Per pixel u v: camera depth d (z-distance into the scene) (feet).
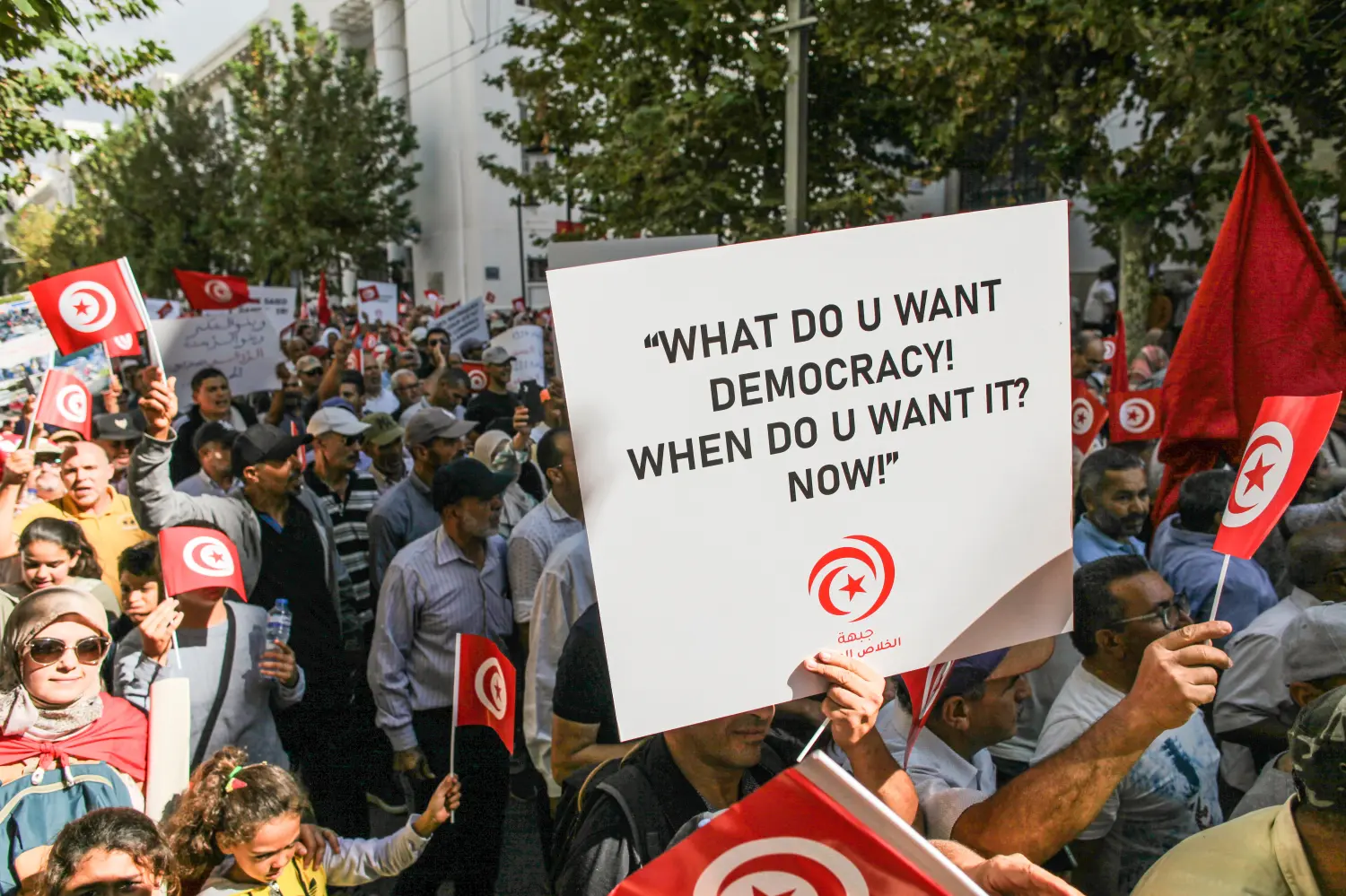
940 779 8.98
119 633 13.21
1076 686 10.03
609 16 49.85
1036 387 7.32
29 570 13.03
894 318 6.94
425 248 139.54
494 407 28.35
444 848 13.79
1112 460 13.73
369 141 120.16
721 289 6.56
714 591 6.65
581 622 11.68
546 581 13.25
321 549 16.58
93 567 13.79
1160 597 9.59
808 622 6.87
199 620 12.65
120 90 23.52
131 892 7.80
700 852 5.35
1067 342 7.38
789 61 39.55
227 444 19.20
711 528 6.63
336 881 10.90
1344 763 7.18
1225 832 8.05
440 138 134.21
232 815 9.01
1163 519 13.60
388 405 35.50
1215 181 34.81
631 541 6.47
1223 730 10.80
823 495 6.85
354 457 20.86
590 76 51.85
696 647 6.64
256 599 15.57
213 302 37.19
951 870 4.95
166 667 12.09
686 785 9.02
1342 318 10.51
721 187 46.88
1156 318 48.83
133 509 15.17
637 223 51.19
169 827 9.17
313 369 33.53
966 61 36.09
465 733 13.93
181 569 11.51
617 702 6.50
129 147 126.31
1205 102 32.53
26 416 18.26
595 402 6.37
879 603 7.01
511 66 56.13
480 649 11.22
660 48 47.91
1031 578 7.40
